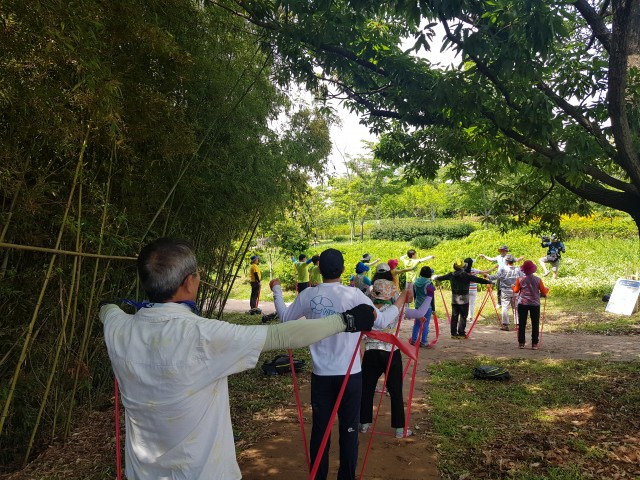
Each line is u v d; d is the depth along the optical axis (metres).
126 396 1.69
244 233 9.16
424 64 5.76
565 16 4.68
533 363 7.52
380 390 6.20
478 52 4.64
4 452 4.41
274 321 11.39
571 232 23.77
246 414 5.43
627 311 11.55
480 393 6.03
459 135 5.94
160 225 6.03
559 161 4.89
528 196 6.94
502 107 5.26
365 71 6.25
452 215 47.00
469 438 4.56
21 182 3.65
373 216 44.97
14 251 4.12
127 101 4.12
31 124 3.50
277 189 7.72
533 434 4.65
